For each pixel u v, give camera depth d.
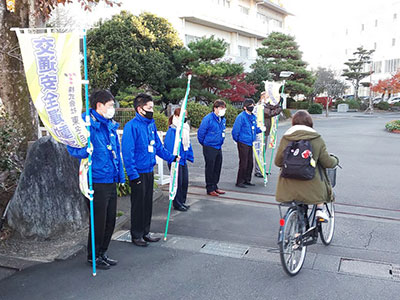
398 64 51.62
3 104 6.53
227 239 5.20
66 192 5.25
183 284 3.95
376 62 55.34
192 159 6.63
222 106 7.03
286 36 32.00
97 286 3.91
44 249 4.84
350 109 41.75
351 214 6.27
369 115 35.12
